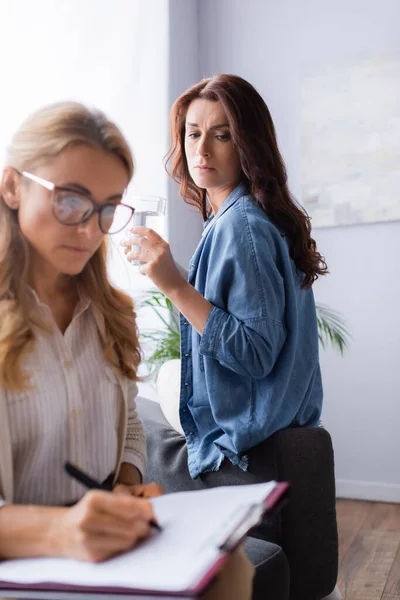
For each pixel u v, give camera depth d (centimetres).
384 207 371
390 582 255
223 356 166
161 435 193
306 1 389
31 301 103
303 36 390
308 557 168
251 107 183
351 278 380
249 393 172
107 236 117
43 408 100
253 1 401
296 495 168
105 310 116
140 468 122
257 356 166
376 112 373
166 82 368
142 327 366
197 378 181
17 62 325
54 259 99
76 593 75
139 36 364
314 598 169
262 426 168
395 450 372
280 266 177
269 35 398
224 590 96
